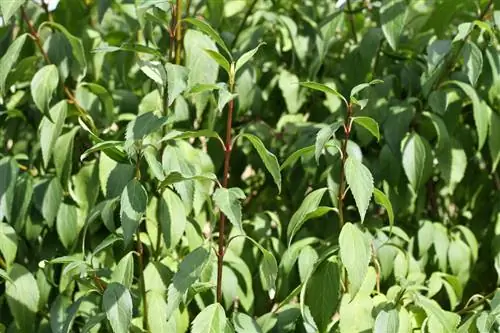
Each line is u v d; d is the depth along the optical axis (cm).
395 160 291
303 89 319
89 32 309
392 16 281
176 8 260
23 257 300
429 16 321
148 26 287
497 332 245
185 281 211
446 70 292
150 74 246
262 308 296
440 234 301
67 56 277
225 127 312
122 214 216
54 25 266
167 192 249
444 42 273
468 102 307
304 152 234
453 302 275
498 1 289
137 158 226
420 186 291
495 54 286
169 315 209
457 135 312
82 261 225
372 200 315
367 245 217
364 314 234
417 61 309
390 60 321
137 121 222
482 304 279
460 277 300
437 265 312
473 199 333
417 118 301
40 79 257
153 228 279
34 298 269
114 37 312
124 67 306
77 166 299
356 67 309
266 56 329
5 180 275
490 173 321
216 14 320
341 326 232
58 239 297
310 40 329
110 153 234
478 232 331
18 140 310
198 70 261
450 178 293
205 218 304
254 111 314
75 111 285
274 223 317
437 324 229
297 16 342
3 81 253
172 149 248
